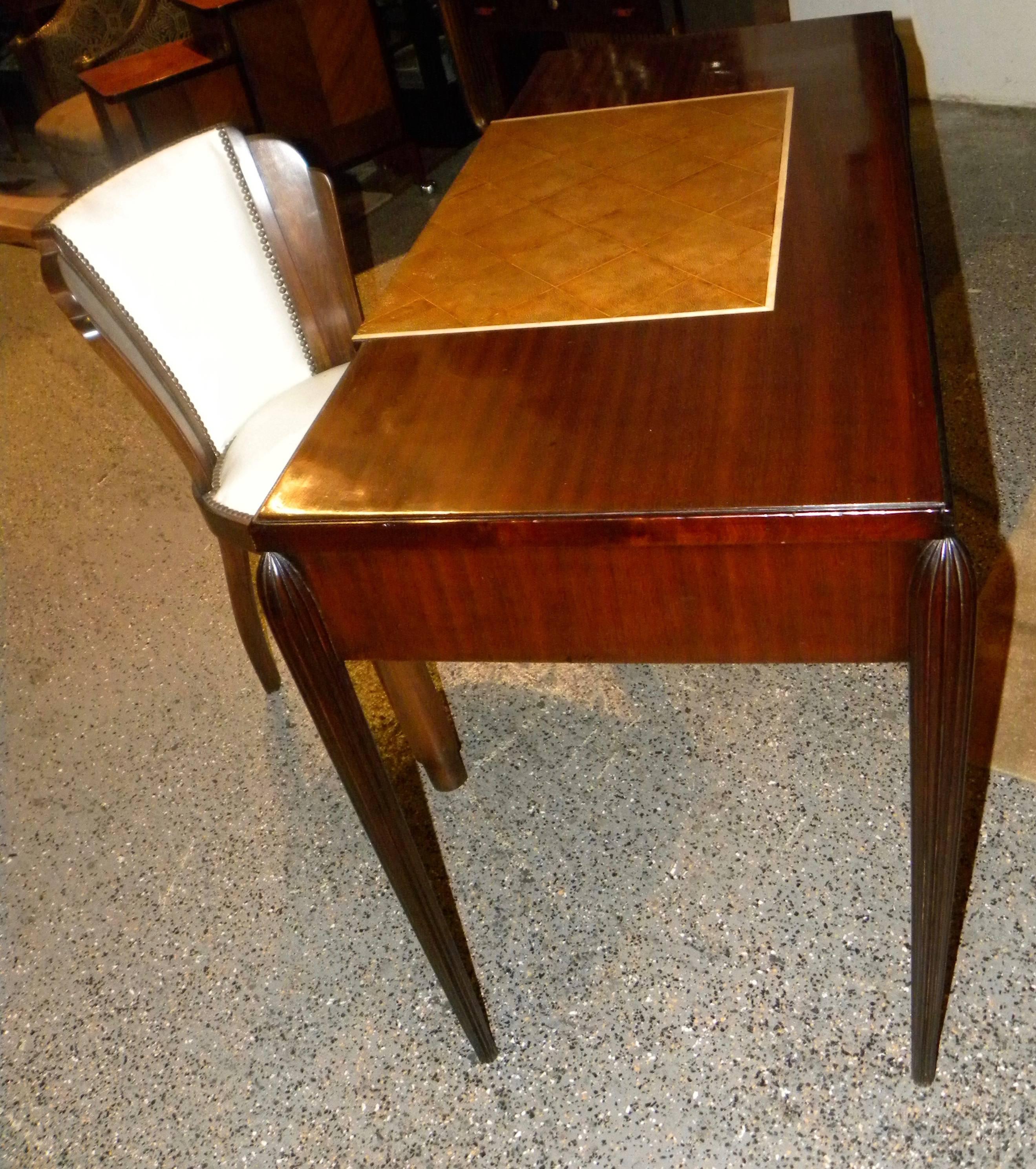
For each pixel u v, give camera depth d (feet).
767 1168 4.07
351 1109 4.54
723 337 3.78
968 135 10.17
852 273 3.96
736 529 3.00
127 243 5.00
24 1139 4.67
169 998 5.08
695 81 5.83
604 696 6.02
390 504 3.31
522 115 5.89
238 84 10.05
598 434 3.44
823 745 5.50
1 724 6.70
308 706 3.67
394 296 4.49
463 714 6.10
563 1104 4.40
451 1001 4.37
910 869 4.81
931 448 3.07
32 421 9.59
